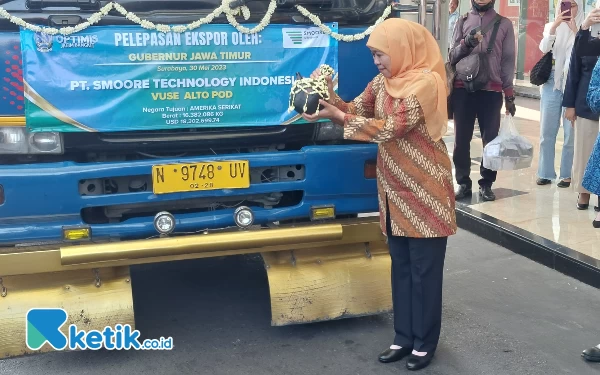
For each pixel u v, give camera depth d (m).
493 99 6.33
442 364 3.72
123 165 3.59
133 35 3.55
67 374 3.66
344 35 3.86
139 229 3.67
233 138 3.84
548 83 6.85
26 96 3.45
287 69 3.81
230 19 3.65
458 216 6.24
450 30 7.89
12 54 3.41
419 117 3.24
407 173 3.42
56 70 3.47
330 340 4.02
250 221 3.74
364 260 4.04
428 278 3.56
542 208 6.29
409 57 3.32
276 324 3.84
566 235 5.48
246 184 3.76
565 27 6.60
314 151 3.84
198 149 3.87
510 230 5.61
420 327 3.63
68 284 3.63
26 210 3.49
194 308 4.49
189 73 3.66
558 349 3.87
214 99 3.73
